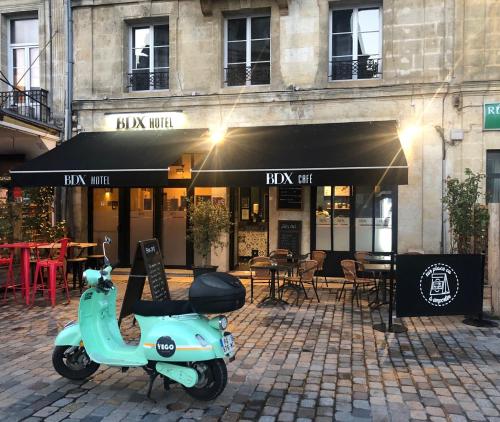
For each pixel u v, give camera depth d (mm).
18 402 4203
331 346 5789
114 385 4586
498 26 9188
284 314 7367
